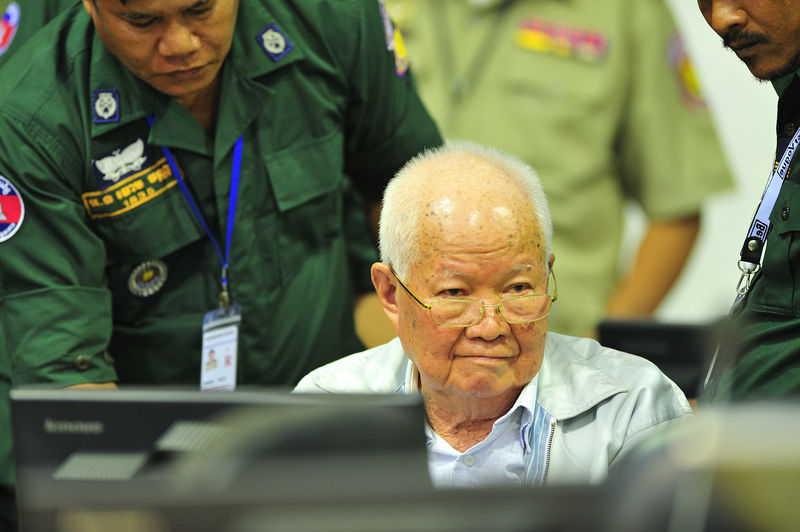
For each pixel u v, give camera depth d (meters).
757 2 4.73
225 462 2.60
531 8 9.69
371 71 6.41
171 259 6.30
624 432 4.65
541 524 2.28
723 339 5.36
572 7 9.71
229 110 6.11
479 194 4.51
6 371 5.82
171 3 5.15
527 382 4.64
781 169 5.18
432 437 4.80
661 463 2.13
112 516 2.63
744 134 11.17
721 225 11.27
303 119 6.31
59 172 5.85
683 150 9.94
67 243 5.86
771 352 5.09
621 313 9.80
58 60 5.94
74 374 5.79
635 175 10.02
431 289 4.51
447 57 9.72
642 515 2.13
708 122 10.04
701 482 2.10
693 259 10.32
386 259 4.75
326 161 6.39
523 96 9.61
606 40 9.66
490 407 4.72
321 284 6.51
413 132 6.70
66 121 5.86
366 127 6.61
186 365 6.44
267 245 6.34
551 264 4.77
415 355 4.64
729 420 2.13
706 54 11.17
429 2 9.79
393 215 4.66
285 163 6.29
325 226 6.54
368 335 7.11
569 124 9.60
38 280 5.80
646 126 9.82
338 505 2.33
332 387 5.16
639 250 10.05
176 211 6.16
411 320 4.61
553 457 4.68
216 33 5.41
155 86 5.61
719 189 9.98
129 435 2.96
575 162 9.62
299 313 6.45
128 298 6.34
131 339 6.43
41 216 5.81
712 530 2.10
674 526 2.11
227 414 2.93
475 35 9.70
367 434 2.79
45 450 2.98
